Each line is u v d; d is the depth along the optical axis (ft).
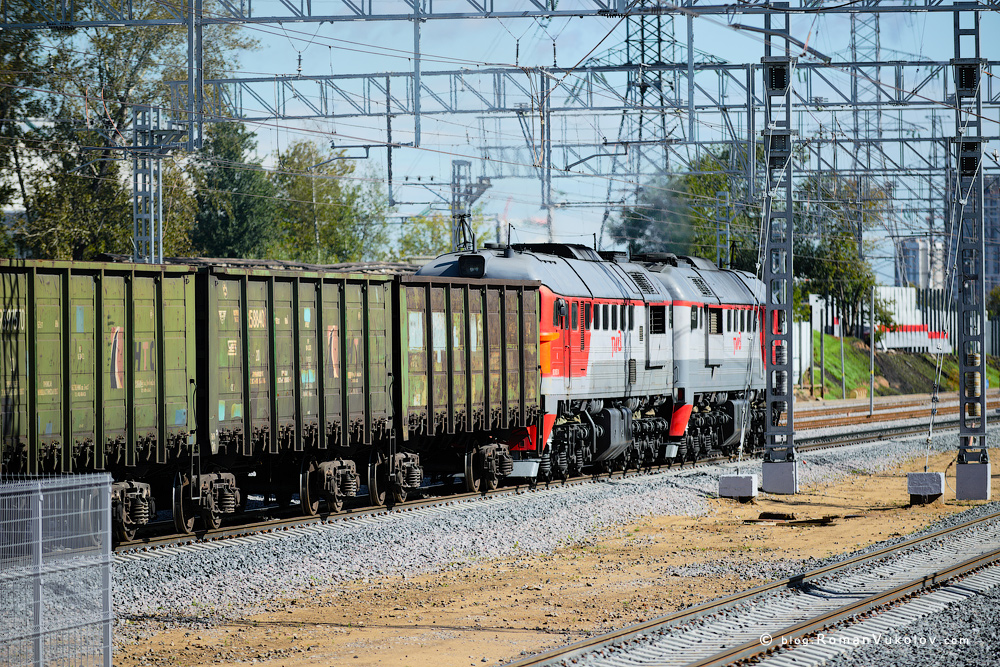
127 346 120.67
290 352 140.05
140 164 262.88
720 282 248.93
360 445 156.97
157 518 147.13
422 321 159.94
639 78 294.87
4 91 400.88
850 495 203.31
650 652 87.76
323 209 591.78
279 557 122.93
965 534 148.97
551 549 145.28
